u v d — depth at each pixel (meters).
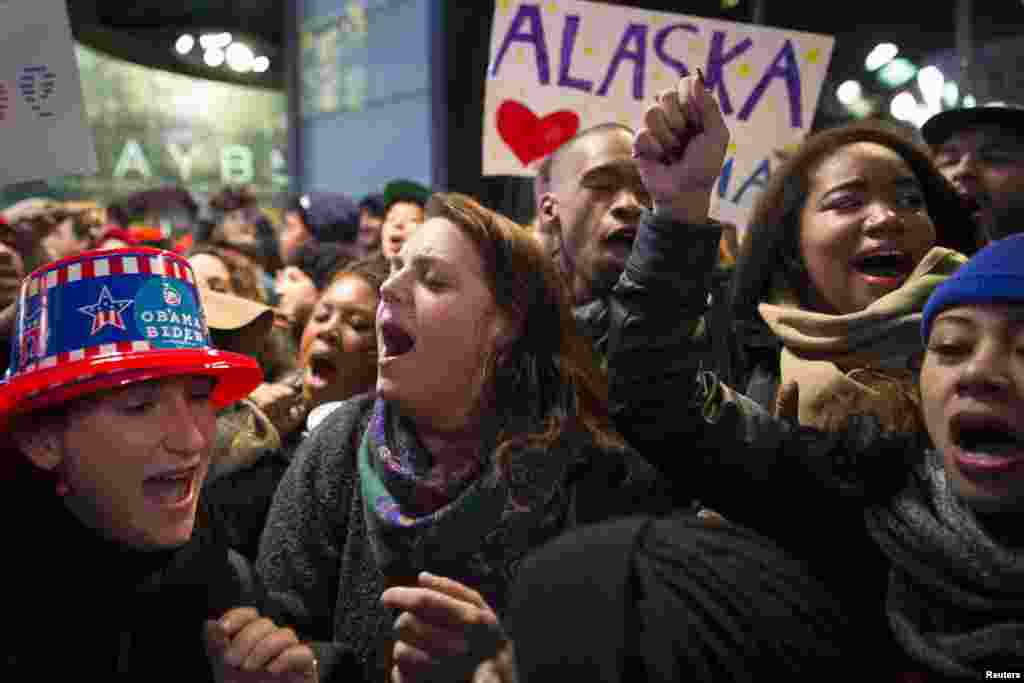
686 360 1.00
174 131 10.32
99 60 9.78
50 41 1.69
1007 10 6.34
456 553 1.08
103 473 0.88
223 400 1.08
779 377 1.43
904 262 1.36
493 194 4.01
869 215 1.35
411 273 1.15
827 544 0.94
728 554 0.38
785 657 0.36
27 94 1.70
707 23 2.16
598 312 1.60
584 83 2.13
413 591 0.87
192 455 0.91
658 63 2.15
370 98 9.29
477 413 1.15
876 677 0.39
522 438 1.13
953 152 1.88
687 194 0.97
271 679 0.86
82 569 0.90
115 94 9.94
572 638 0.37
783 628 0.36
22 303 0.93
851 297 1.37
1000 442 0.72
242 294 2.31
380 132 9.16
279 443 1.61
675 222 0.97
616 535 0.40
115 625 0.91
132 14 9.95
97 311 0.89
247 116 10.70
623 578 0.38
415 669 0.87
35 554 0.91
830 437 1.11
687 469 1.02
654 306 0.99
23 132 1.71
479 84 7.98
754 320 1.50
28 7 1.69
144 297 0.90
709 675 0.35
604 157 1.69
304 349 1.95
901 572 0.80
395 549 1.11
